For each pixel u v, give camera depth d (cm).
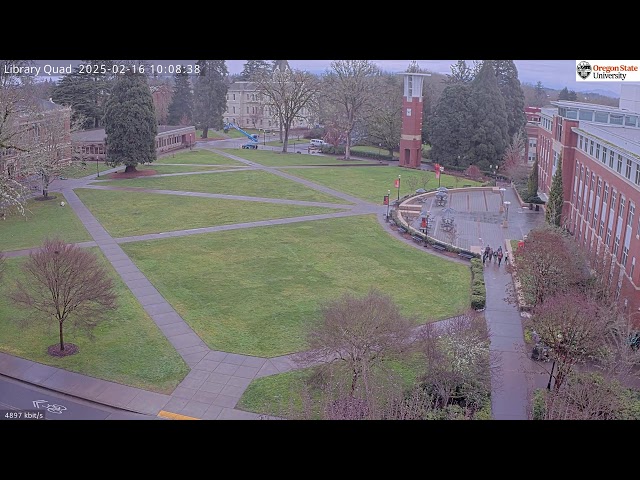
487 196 7838
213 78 13238
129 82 8025
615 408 2323
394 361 3000
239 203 6706
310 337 2773
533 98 17800
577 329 2697
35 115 6225
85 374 2948
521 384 2950
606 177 4591
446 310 3872
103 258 4678
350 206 6756
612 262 4006
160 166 9050
